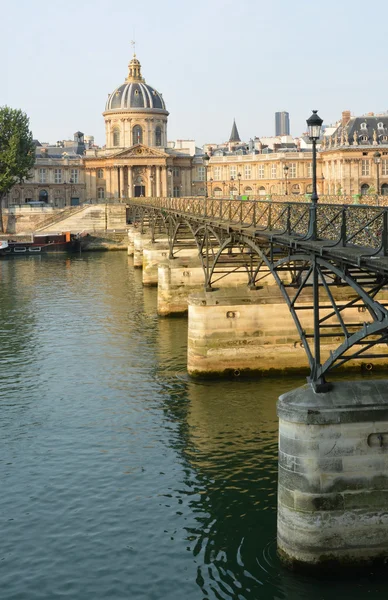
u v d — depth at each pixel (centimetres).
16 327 4228
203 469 2242
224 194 15075
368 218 1689
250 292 3095
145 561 1783
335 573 1639
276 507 2002
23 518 1983
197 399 2853
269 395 2873
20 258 8719
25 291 5656
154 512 1997
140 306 4869
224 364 3086
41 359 3494
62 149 15900
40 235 9475
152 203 6944
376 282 1794
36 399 2909
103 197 14862
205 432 2523
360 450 1605
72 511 2012
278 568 1694
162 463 2292
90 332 4056
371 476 1611
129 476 2206
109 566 1767
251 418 2641
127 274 6712
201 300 3064
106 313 4622
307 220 2212
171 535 1884
